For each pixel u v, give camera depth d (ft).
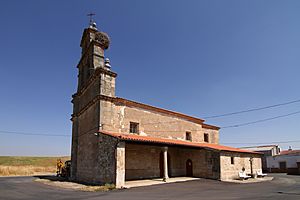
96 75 58.70
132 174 57.41
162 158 66.18
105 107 55.21
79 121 72.33
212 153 65.00
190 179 60.18
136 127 62.28
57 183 60.59
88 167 58.08
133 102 61.31
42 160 200.64
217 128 96.07
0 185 57.52
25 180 73.72
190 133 80.48
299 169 109.09
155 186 46.39
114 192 39.47
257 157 86.02
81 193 39.50
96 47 66.13
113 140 47.62
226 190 41.91
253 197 33.09
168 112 72.64
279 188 46.09
